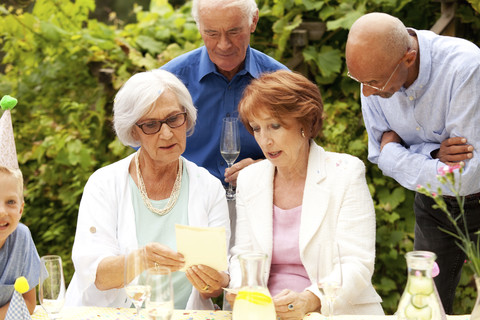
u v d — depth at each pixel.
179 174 3.28
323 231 3.05
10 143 2.72
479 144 3.29
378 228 4.94
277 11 4.88
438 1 4.68
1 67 5.78
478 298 2.28
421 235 3.85
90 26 5.38
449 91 3.32
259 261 2.38
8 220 2.64
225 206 3.35
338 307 2.85
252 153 4.00
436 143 3.52
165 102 3.06
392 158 3.54
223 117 3.98
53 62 5.37
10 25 5.37
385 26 3.16
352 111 4.91
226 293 3.04
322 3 4.80
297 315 2.64
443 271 3.83
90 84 5.37
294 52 4.95
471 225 3.60
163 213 3.22
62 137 5.38
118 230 3.19
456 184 3.33
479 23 4.66
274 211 3.17
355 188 3.09
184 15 5.26
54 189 5.47
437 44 3.36
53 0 5.37
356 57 3.19
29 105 5.46
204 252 2.74
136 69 5.32
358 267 2.94
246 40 3.74
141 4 8.67
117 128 3.14
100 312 2.75
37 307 2.85
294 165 3.15
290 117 2.99
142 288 2.44
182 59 4.01
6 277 2.78
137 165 3.26
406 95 3.44
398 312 2.33
